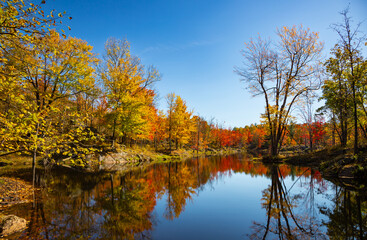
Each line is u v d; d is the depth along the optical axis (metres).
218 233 5.11
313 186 10.29
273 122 21.88
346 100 16.05
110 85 21.27
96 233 5.10
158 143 44.62
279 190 9.72
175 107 37.06
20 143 6.50
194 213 6.66
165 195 9.08
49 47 5.62
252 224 5.67
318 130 32.44
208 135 58.38
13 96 5.57
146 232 5.20
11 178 11.06
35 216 6.25
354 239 4.57
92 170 17.09
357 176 10.99
